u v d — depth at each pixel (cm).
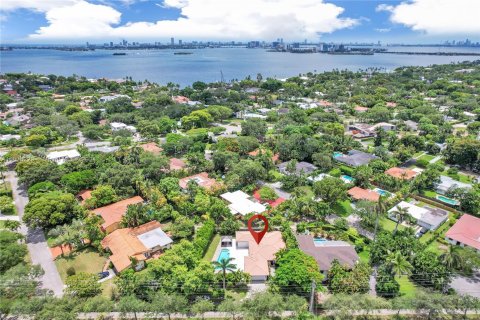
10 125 15075
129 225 7175
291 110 17312
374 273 5841
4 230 6825
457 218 7706
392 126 15325
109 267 6122
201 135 13450
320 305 5156
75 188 8694
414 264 5703
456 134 13912
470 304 4669
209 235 6869
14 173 10369
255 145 12006
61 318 4394
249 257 6091
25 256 6366
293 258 5588
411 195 8856
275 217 7412
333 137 12312
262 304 4625
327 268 5678
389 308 4878
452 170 10206
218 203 7631
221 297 5341
